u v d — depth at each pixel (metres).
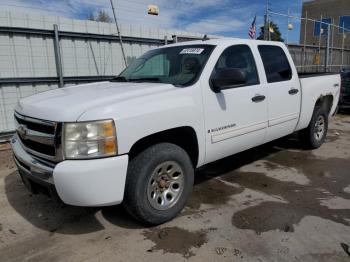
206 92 3.60
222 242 3.03
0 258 2.87
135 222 3.43
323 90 5.83
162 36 10.45
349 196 4.04
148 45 9.79
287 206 3.75
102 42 8.84
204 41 4.16
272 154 5.84
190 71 3.73
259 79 4.38
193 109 3.44
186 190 3.50
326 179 4.62
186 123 3.38
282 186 4.38
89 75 8.73
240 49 4.24
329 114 6.37
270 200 3.93
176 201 3.42
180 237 3.13
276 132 4.79
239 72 3.48
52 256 2.88
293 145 6.41
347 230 3.22
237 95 3.96
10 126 7.45
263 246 2.96
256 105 4.25
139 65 4.49
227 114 3.85
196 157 3.67
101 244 3.05
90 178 2.73
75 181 2.71
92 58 8.73
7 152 6.26
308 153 5.91
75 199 2.77
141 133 2.98
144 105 3.04
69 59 8.31
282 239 3.07
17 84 7.43
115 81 4.30
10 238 3.18
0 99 7.23
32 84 7.66
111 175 2.81
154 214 3.22
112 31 9.20
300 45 16.16
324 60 18.41
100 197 2.81
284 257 2.79
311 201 3.89
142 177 3.07
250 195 4.07
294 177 4.71
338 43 22.55
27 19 7.62
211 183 4.49
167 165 3.29
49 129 2.85
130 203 3.12
